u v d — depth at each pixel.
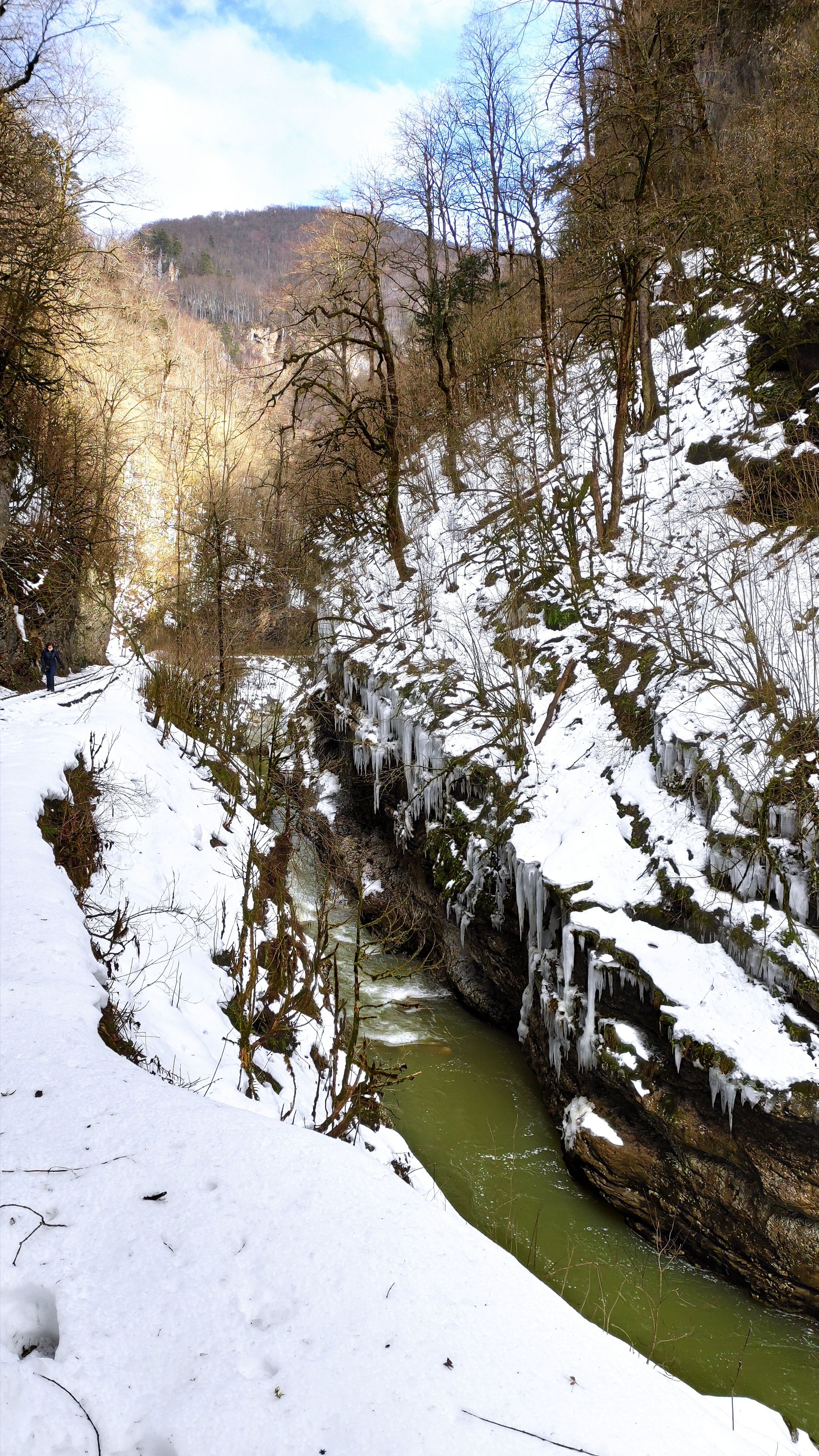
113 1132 3.58
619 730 12.76
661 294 19.78
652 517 15.97
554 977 11.39
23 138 19.14
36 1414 2.34
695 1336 8.09
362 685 19.09
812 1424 7.12
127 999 7.08
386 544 23.03
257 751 19.58
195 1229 3.07
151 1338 2.64
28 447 21.89
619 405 15.41
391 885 16.52
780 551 13.12
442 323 23.28
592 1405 2.61
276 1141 3.63
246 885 8.80
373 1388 2.52
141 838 10.87
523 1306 3.02
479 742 14.47
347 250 21.84
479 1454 2.34
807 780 9.62
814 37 17.02
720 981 9.39
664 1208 9.30
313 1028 9.12
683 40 15.19
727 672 11.77
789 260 15.82
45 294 19.38
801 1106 8.16
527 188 17.80
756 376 16.06
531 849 12.15
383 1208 3.33
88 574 23.97
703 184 17.08
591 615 14.94
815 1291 8.26
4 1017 4.53
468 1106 11.43
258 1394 2.46
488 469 20.89
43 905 6.31
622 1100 9.98
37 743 11.27
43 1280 2.80
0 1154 3.37
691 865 10.40
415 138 27.61
